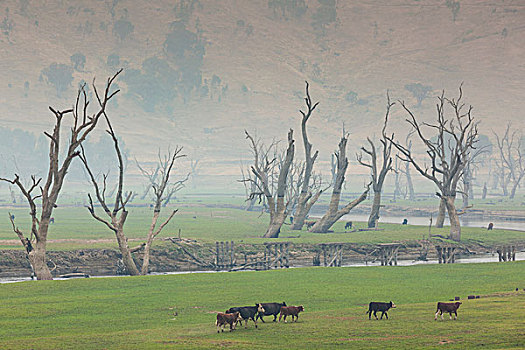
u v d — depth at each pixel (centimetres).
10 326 4716
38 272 7550
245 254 10775
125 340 4056
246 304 5628
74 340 4078
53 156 7675
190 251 10550
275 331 4256
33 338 4231
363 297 6016
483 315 4662
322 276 7525
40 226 7606
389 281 7150
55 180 7669
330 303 5697
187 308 5434
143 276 7319
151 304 5616
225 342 3906
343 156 13350
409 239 12212
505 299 5588
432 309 5088
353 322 4541
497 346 3594
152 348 3794
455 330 4091
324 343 3856
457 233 12538
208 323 4725
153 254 10288
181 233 12794
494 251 12119
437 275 7700
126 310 5338
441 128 12738
